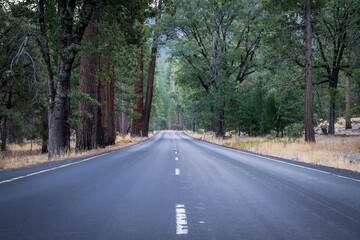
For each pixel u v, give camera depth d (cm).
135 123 5450
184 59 4847
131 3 1839
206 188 736
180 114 16100
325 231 414
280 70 3219
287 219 474
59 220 462
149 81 5516
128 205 561
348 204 576
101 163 1348
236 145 2925
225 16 4584
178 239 382
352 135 3309
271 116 3631
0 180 855
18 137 2839
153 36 4650
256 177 922
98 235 395
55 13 1803
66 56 1773
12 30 2252
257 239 383
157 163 1344
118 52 1878
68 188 731
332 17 3322
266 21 3341
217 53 4634
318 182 835
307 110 2605
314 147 2114
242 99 4269
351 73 3275
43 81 2348
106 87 3091
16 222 451
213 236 393
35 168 1181
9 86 2556
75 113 1936
